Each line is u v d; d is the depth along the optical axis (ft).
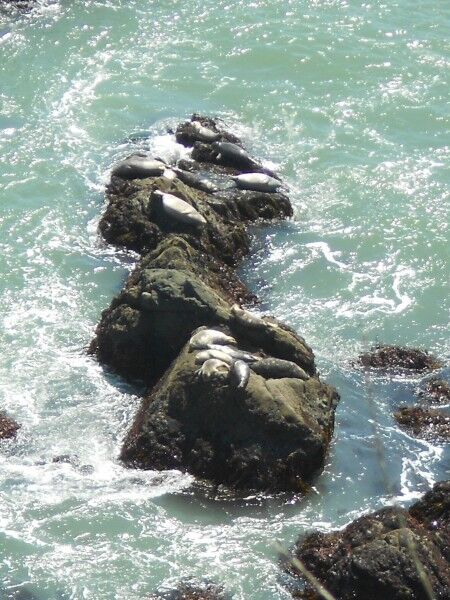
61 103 148.15
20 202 127.65
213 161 134.62
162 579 80.53
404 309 114.01
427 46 165.58
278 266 119.85
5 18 166.71
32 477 89.30
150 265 108.58
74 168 134.51
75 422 95.66
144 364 101.71
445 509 83.41
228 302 108.47
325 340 108.68
